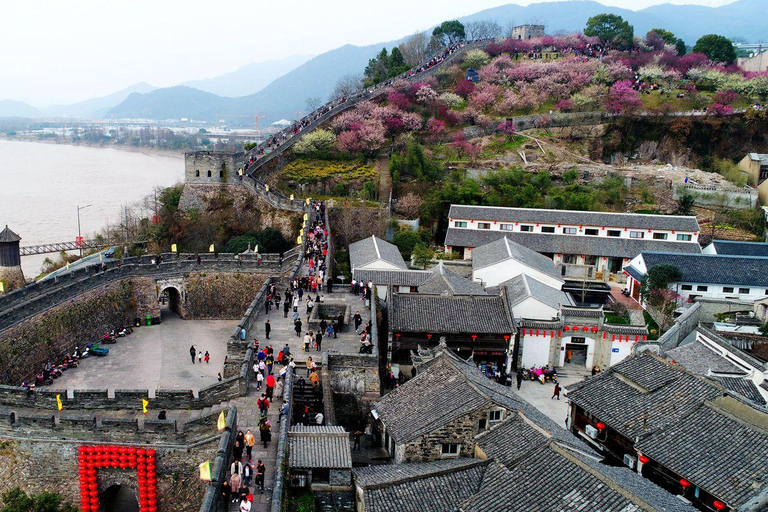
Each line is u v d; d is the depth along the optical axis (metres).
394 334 67.12
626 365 53.69
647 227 108.81
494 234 110.25
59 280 71.75
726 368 63.06
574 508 33.91
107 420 42.06
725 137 157.62
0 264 77.75
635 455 46.28
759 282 91.00
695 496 40.69
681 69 189.38
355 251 94.75
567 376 71.88
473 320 68.38
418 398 48.97
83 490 41.62
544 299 77.19
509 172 130.88
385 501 36.56
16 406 46.53
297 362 54.69
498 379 67.88
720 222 125.62
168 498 41.53
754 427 42.00
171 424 41.84
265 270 86.00
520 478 37.25
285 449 39.09
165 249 109.00
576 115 162.88
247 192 114.81
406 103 162.62
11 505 37.88
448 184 123.50
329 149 141.12
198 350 74.38
